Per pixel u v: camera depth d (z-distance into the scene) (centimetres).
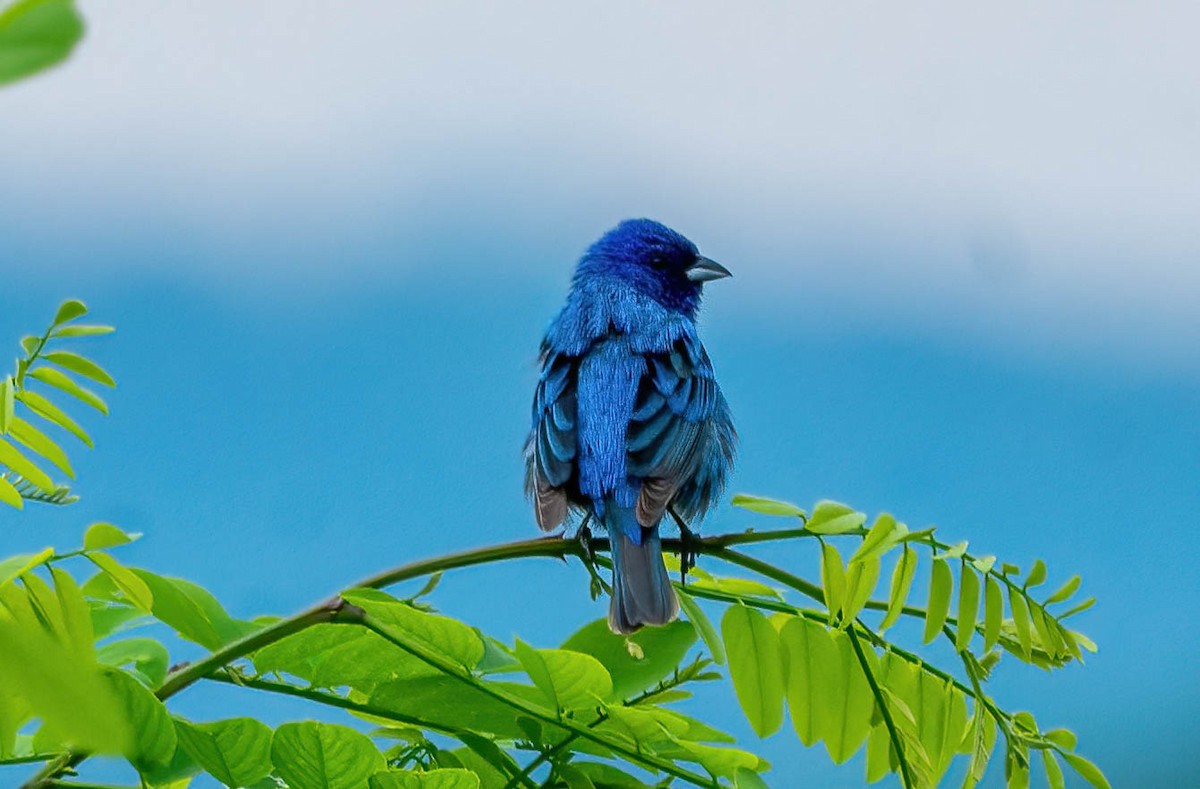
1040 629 514
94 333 446
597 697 449
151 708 380
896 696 526
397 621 453
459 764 499
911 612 539
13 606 345
